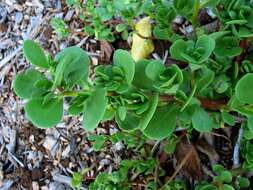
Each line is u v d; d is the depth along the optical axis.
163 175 0.30
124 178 0.28
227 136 0.30
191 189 0.30
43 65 0.19
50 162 0.33
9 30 0.35
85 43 0.33
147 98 0.21
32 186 0.33
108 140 0.31
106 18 0.29
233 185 0.27
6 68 0.35
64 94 0.19
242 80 0.20
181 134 0.29
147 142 0.30
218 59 0.25
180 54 0.22
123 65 0.20
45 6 0.35
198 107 0.23
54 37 0.34
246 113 0.22
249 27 0.23
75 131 0.33
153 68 0.20
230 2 0.23
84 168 0.32
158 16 0.26
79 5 0.32
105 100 0.19
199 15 0.31
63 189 0.32
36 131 0.33
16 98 0.34
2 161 0.34
